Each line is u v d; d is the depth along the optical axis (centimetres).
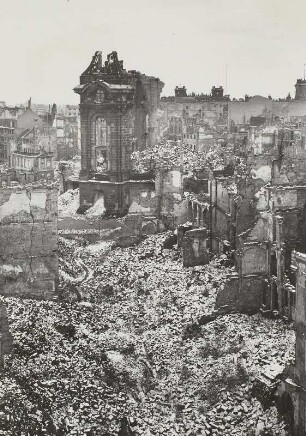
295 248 4225
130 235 6119
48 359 3347
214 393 3406
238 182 4934
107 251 5900
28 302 4169
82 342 3772
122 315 4519
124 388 3419
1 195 4188
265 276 4206
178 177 6172
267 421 3122
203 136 10325
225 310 4256
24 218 4259
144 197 6216
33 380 3091
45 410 2897
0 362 3088
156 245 5806
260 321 4094
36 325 3719
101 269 5447
